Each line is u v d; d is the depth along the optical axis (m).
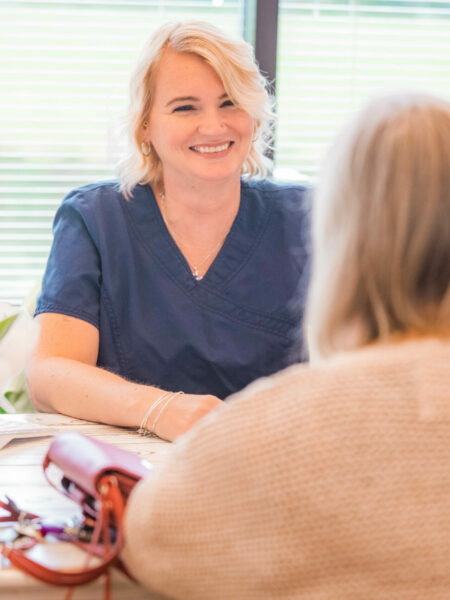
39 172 2.73
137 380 1.80
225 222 1.80
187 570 0.79
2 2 2.62
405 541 0.74
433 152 0.77
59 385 1.53
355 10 2.71
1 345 1.28
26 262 2.78
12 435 1.33
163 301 1.78
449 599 0.76
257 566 0.76
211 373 1.79
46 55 2.67
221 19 2.71
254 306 1.80
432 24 2.74
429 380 0.75
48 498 1.10
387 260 0.78
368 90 2.76
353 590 0.75
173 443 1.36
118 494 0.87
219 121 1.68
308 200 1.79
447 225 0.77
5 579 0.87
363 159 0.79
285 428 0.74
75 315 1.71
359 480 0.73
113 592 0.90
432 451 0.75
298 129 2.76
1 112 2.69
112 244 1.78
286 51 2.71
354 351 0.80
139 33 2.68
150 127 1.75
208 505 0.77
